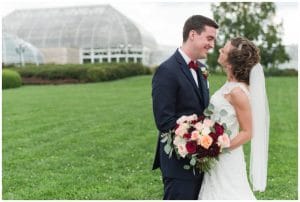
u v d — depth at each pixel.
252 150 4.96
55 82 32.03
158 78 4.71
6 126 13.18
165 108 4.64
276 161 9.35
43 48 51.09
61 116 15.03
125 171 8.59
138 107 17.11
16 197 7.11
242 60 4.69
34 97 21.03
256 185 4.97
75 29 53.44
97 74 31.33
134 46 51.66
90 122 13.85
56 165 9.02
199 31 4.72
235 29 34.00
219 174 4.82
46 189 7.46
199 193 4.93
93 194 7.21
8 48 44.62
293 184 7.73
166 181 4.88
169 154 4.72
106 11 53.78
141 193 7.25
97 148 10.39
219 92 4.80
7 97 21.08
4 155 9.77
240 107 4.64
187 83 4.71
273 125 13.66
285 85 25.73
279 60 35.25
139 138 11.53
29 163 9.16
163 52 52.94
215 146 4.52
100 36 52.41
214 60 33.25
